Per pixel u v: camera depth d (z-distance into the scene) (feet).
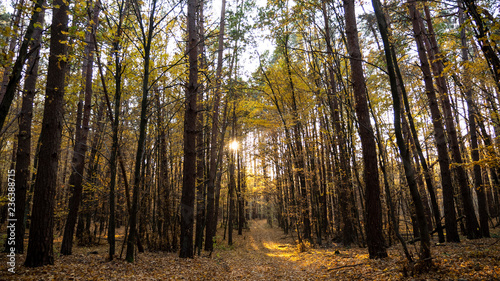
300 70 47.21
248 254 46.47
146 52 24.91
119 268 22.57
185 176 32.07
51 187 21.48
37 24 15.28
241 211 85.71
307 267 29.99
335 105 46.01
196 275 24.09
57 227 58.80
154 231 40.11
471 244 27.27
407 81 47.88
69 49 23.56
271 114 51.44
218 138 55.88
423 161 30.30
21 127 29.04
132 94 39.22
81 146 34.12
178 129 51.29
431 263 18.02
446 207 31.76
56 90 21.84
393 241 41.01
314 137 49.90
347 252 36.24
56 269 20.08
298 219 46.52
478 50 33.32
